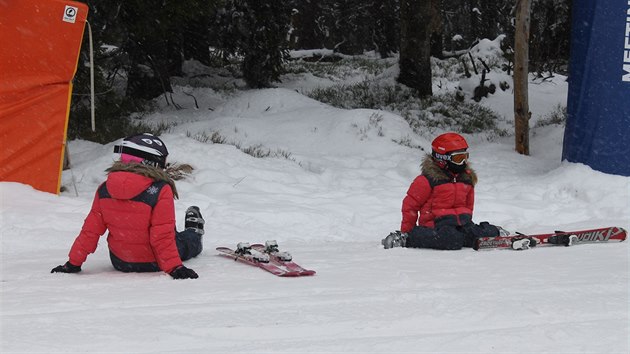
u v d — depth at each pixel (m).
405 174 14.49
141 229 5.97
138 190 5.91
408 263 6.68
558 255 7.24
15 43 10.02
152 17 17.41
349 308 4.59
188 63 28.78
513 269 6.30
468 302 4.77
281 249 7.93
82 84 16.47
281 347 3.72
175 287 5.40
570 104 13.17
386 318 4.34
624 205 11.36
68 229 8.82
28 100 10.18
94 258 7.13
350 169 14.73
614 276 5.88
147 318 4.29
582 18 12.81
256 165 13.80
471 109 23.95
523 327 4.11
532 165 15.92
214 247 8.22
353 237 9.52
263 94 20.59
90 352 3.62
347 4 40.56
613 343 3.81
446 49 43.91
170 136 14.18
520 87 17.11
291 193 12.20
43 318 4.25
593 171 12.51
